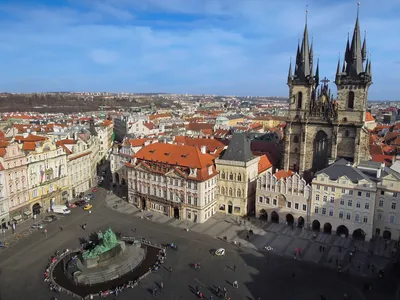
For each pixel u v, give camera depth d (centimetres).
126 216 13862
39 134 18812
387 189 11206
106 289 8788
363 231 11525
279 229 12550
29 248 11069
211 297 8331
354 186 11444
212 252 10844
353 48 13938
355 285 9075
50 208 14600
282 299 8456
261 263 10200
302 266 10038
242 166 13375
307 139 15288
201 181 12800
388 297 8562
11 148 12650
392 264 10094
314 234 12069
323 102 14738
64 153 15488
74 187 16362
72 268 9638
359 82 13738
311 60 15125
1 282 9112
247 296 8556
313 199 12250
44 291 8719
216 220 13412
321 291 8812
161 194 14012
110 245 9981
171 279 9294
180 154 14038
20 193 13112
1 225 12375
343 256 10581
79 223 13125
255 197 14125
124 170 18112
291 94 15300
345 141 14438
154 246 11212
